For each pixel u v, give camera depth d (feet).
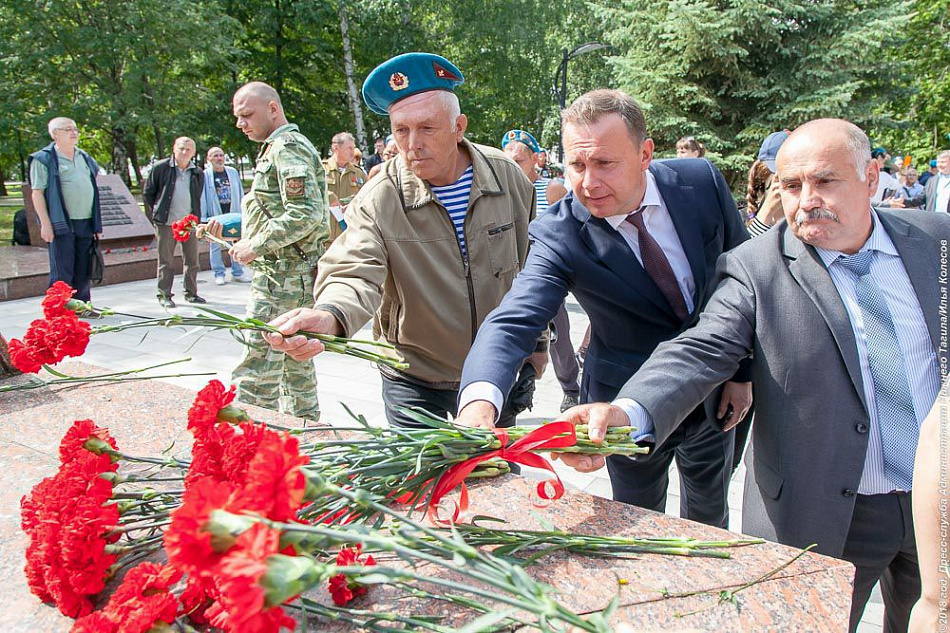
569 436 4.91
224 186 30.68
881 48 50.31
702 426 7.80
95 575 3.94
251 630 2.40
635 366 7.71
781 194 5.99
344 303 6.57
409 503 4.82
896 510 5.90
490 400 5.91
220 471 3.82
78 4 58.70
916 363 5.70
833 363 5.76
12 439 6.63
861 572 6.21
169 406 7.37
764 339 5.99
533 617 3.95
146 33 58.65
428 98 7.79
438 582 2.88
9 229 49.62
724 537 4.84
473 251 8.49
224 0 71.77
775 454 6.07
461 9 70.95
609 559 4.58
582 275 7.30
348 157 26.71
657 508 8.44
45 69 57.67
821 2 47.93
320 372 18.22
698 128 48.11
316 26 74.02
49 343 5.29
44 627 4.13
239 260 11.12
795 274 5.94
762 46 47.24
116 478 4.41
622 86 51.24
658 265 7.18
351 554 4.01
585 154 6.51
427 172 8.05
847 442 5.76
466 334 8.58
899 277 5.81
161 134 64.23
